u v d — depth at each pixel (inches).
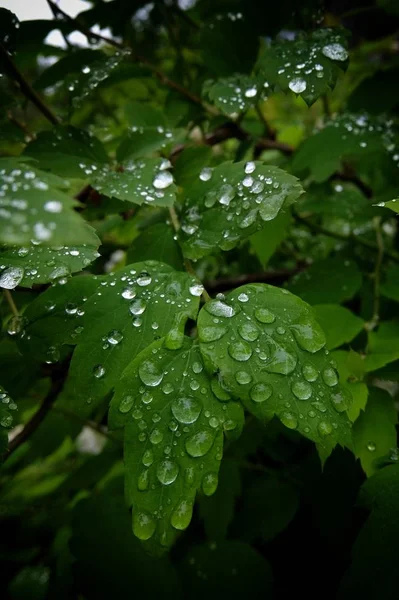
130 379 7.9
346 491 10.7
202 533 12.3
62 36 11.6
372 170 15.9
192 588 10.7
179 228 9.2
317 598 11.1
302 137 17.2
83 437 20.9
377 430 8.9
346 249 14.7
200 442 7.6
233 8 13.0
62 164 9.7
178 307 8.3
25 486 16.6
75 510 11.4
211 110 13.4
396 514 8.2
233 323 8.1
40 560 13.9
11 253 8.6
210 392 7.8
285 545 11.9
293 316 8.2
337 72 9.5
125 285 8.5
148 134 10.4
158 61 17.4
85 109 16.4
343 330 9.7
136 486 7.5
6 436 8.0
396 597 7.9
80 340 8.2
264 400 7.7
